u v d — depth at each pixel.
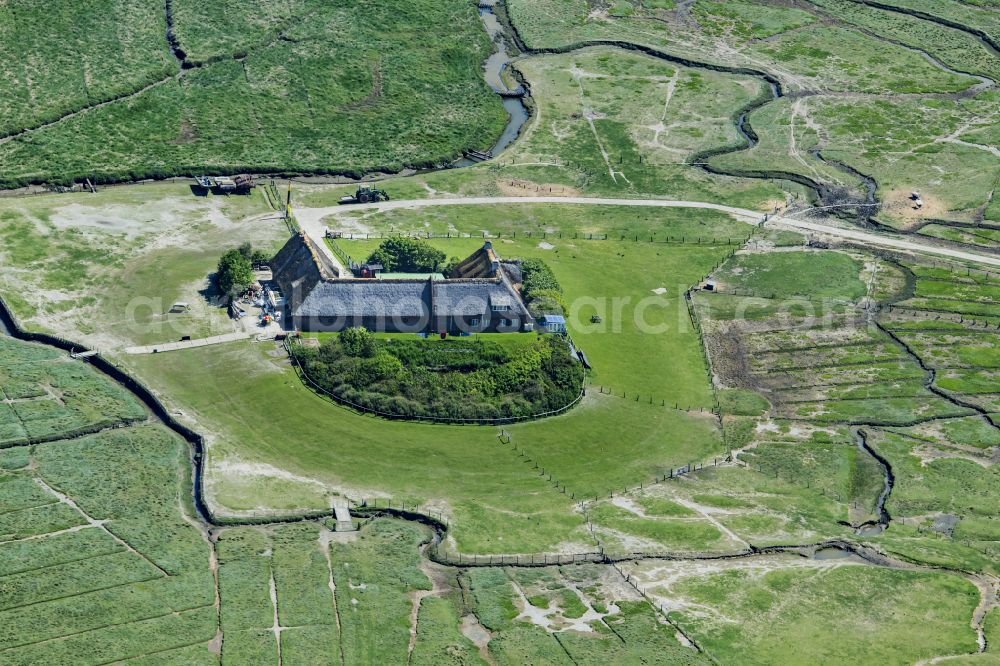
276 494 180.88
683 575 171.62
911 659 158.00
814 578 172.00
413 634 156.00
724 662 155.38
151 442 188.38
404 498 183.12
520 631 158.25
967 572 175.62
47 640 149.25
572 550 175.25
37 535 166.12
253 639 152.12
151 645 150.00
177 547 167.38
